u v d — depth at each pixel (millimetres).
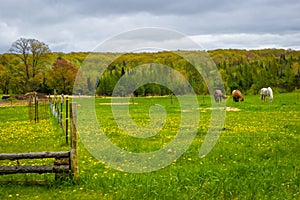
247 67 94250
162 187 10453
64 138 21109
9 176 11867
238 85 85562
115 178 11523
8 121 34094
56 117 31922
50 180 11086
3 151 17859
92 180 11211
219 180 11008
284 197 9719
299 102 52062
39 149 18234
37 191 10359
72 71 85188
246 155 15625
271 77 92875
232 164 13883
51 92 86000
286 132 22578
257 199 9578
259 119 30719
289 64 103750
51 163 14086
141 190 10258
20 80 89812
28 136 22609
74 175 11094
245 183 10773
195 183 10906
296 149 16953
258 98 66688
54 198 9844
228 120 30172
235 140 19750
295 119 30375
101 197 9930
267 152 16203
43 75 90500
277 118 31391
